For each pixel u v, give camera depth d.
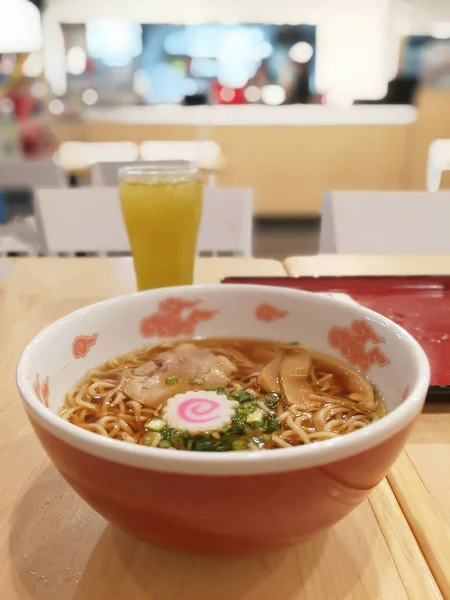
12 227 1.24
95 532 0.21
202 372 0.25
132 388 0.24
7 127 2.06
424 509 0.22
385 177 2.38
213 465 0.15
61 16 2.35
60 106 2.36
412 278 0.48
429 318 0.41
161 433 0.21
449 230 0.74
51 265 0.58
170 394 0.24
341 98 2.53
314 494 0.16
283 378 0.25
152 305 0.28
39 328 0.42
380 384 0.24
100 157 1.74
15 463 0.26
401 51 2.47
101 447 0.16
